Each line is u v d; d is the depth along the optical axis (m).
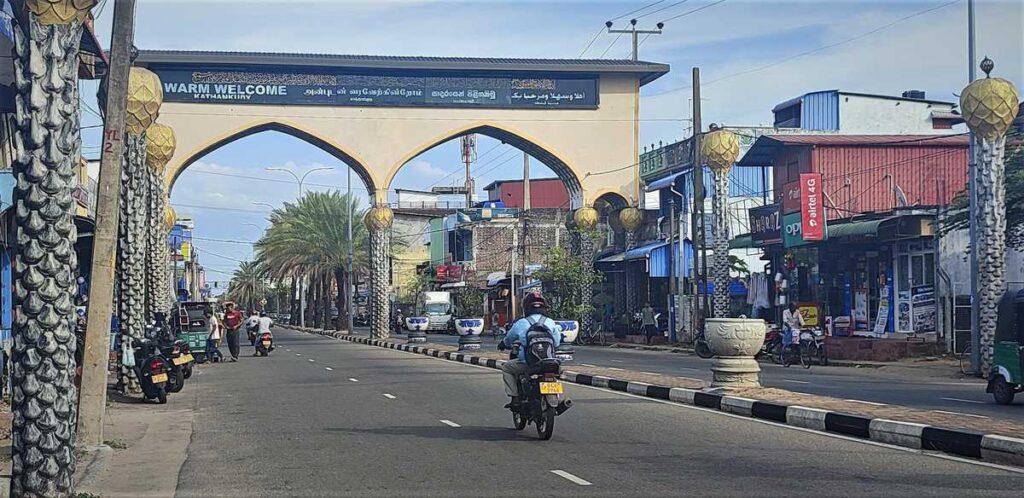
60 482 7.91
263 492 8.68
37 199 7.79
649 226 46.50
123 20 10.29
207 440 12.30
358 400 16.78
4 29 16.44
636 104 42.22
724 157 33.19
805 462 9.52
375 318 43.97
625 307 49.22
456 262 76.94
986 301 20.73
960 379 20.41
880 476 8.69
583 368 22.86
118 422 14.41
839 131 43.06
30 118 7.78
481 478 9.01
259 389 19.77
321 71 39.72
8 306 18.55
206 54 38.12
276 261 62.56
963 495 7.79
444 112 40.72
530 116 41.38
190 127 38.53
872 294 30.77
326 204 60.34
